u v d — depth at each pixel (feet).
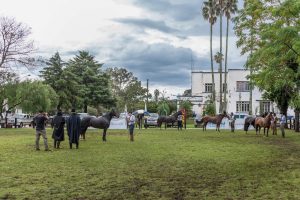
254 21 104.88
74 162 53.93
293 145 82.69
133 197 33.12
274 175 44.19
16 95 167.94
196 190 35.96
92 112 237.04
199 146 79.15
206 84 274.16
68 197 32.96
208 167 50.24
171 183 39.32
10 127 174.70
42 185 37.91
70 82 228.63
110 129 151.84
